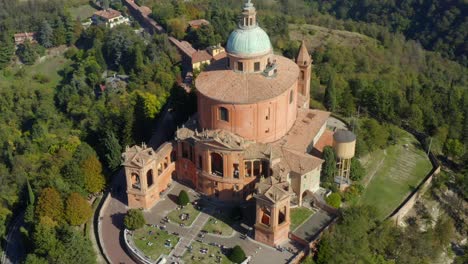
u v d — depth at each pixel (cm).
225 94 10400
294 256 9600
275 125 10862
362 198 11681
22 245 11500
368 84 16525
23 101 19275
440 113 15150
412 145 14075
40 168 13550
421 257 10250
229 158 10444
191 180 11681
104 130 13525
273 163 10406
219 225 10431
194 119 11994
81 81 19775
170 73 18762
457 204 12044
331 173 11400
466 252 10725
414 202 11925
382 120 15388
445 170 13262
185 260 9581
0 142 16038
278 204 9388
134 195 10900
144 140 13800
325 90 15800
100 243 10294
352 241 9662
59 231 10375
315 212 10656
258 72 10944
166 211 10919
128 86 18388
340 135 11212
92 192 11956
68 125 17450
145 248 9894
